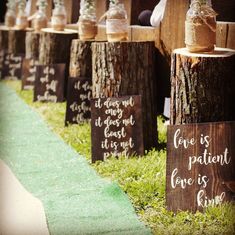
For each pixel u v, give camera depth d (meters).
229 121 2.53
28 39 5.21
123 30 3.16
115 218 2.49
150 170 2.87
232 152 2.53
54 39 4.33
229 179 2.53
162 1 3.38
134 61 3.08
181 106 2.63
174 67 2.64
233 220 2.44
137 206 2.59
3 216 2.52
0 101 4.53
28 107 4.24
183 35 3.30
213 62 2.56
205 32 2.61
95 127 3.05
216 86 2.58
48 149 3.30
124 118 3.06
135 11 3.90
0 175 2.93
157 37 3.54
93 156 3.05
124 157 3.05
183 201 2.50
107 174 2.90
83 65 3.80
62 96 4.34
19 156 3.20
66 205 2.61
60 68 4.32
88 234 2.39
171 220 2.47
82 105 3.72
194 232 2.39
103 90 3.10
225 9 3.47
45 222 2.47
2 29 6.25
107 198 2.66
